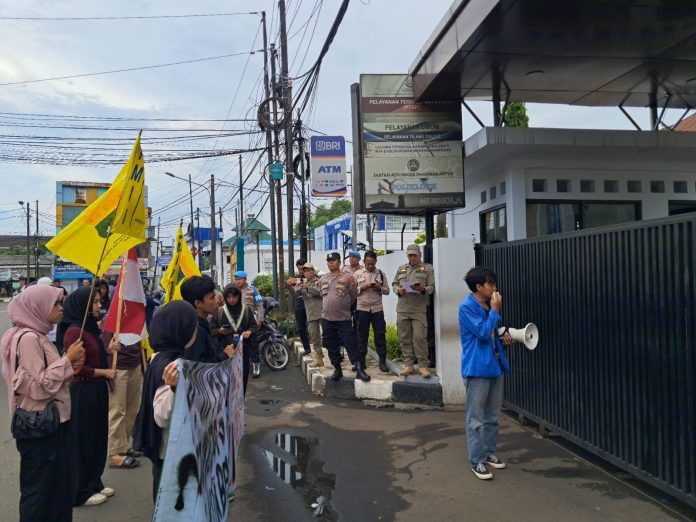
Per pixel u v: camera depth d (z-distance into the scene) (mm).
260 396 7805
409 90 8469
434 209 8648
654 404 3824
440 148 8453
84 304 4289
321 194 12023
